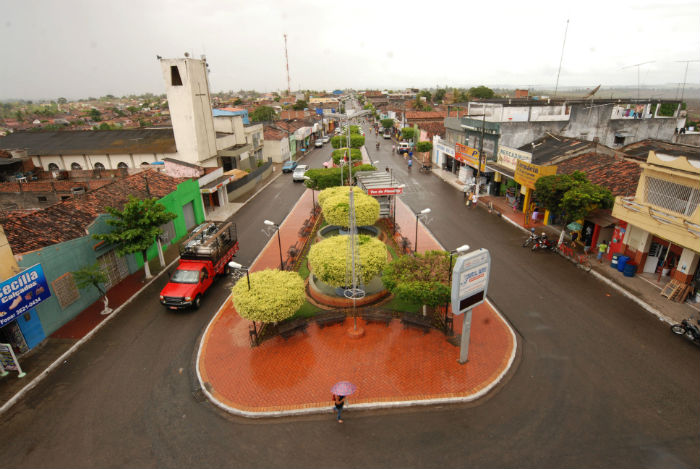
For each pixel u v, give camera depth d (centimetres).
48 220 1828
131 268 2188
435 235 2661
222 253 2089
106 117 13688
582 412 1141
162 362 1448
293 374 1348
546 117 3725
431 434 1088
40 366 1420
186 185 2864
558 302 1742
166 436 1117
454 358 1396
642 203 1788
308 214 3278
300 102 13512
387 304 1764
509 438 1062
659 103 4091
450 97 14362
